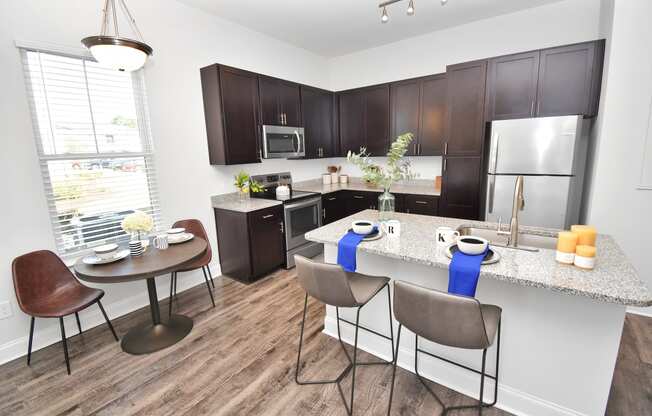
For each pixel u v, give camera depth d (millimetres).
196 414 1719
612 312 1364
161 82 2963
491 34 3682
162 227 3072
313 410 1727
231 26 3568
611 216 2602
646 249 2531
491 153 3121
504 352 1652
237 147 3357
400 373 1991
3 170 2121
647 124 2398
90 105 2525
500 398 1694
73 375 2033
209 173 3455
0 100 2080
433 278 1854
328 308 2385
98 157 2598
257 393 1854
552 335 1512
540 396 1590
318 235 2098
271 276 3562
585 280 1299
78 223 2521
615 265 1449
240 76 3330
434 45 4090
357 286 1812
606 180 2578
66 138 2414
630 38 2369
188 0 3027
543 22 3379
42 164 2303
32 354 2252
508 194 3098
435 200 3809
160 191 3029
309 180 4941
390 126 4355
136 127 2840
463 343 1269
